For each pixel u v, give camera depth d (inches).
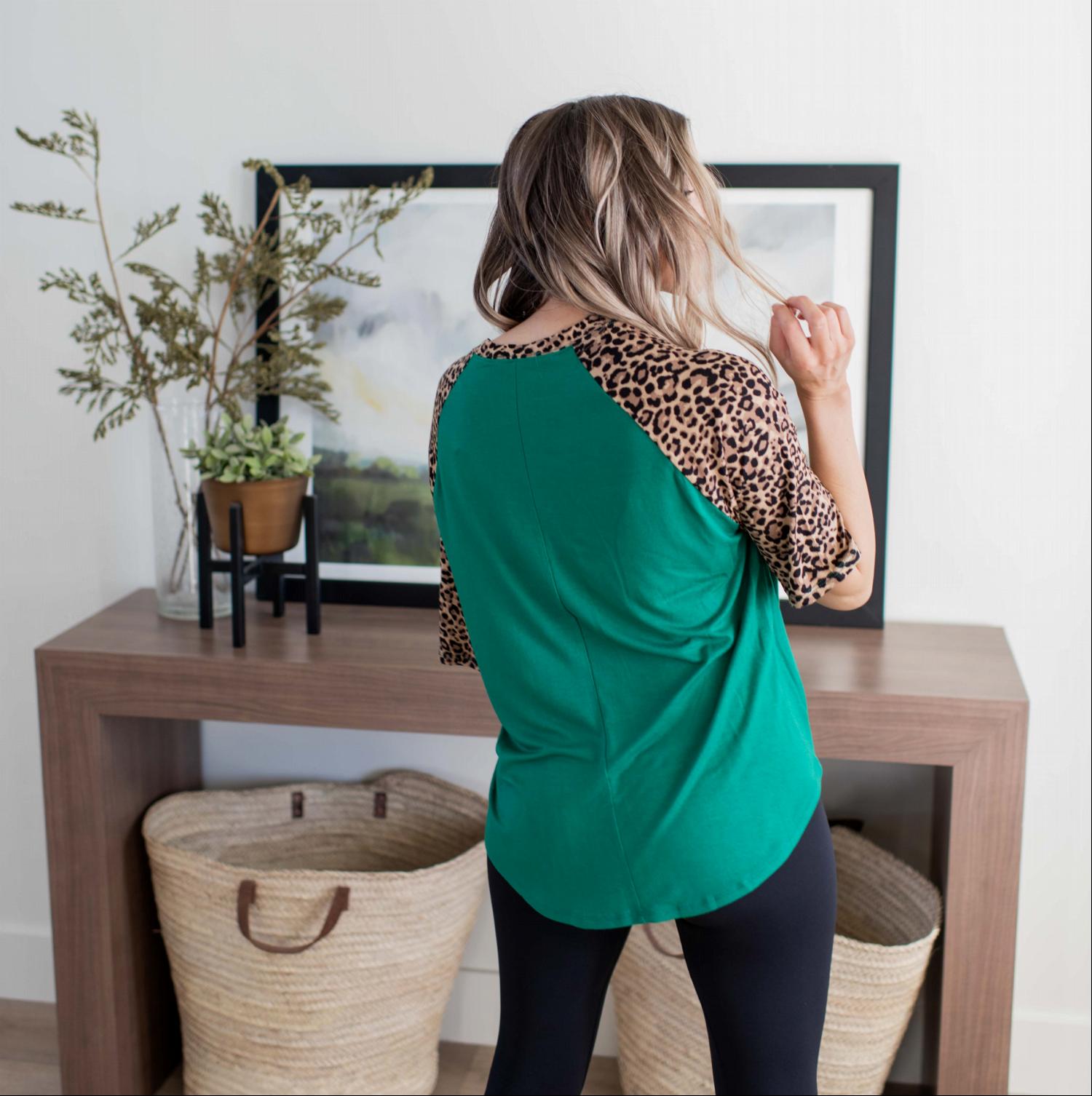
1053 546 80.4
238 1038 77.3
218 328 79.8
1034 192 76.9
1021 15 75.4
